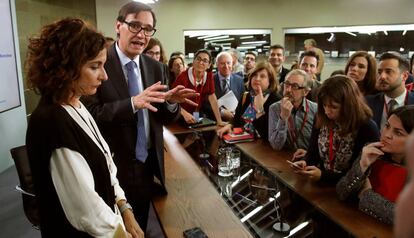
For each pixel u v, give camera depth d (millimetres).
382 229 1208
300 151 2051
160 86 1444
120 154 1499
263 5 7789
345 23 7574
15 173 4152
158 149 1608
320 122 1798
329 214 1336
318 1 7609
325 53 7824
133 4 1465
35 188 989
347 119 1646
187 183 1684
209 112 3377
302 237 1224
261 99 2541
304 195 1513
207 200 1499
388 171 1302
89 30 987
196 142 2436
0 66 4043
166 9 7684
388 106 2359
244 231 1238
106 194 1076
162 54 4488
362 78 2594
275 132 2229
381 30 7469
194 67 3330
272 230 1271
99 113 1368
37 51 964
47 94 982
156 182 1693
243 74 4805
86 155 988
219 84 3986
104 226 971
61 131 939
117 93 1471
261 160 2014
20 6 4871
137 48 1485
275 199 1497
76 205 947
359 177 1364
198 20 7809
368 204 1311
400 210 247
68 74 953
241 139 2436
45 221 994
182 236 1207
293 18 7773
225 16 7828
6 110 4188
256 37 7965
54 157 936
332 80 1691
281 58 4230
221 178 1759
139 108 1364
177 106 1686
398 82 2311
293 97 2203
